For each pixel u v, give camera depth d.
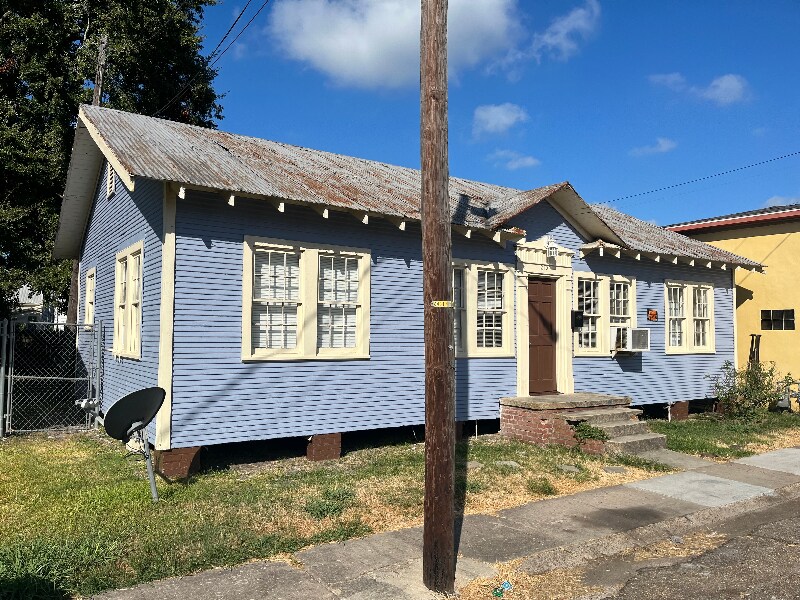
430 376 5.11
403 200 10.77
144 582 4.93
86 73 19.02
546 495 7.80
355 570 5.28
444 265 5.19
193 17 22.89
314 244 9.48
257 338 9.02
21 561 5.01
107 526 6.06
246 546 5.65
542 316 12.45
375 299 10.10
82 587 4.76
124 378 10.16
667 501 7.57
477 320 11.46
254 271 9.02
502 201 12.63
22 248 18.20
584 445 10.08
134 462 8.79
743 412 14.40
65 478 7.88
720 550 6.08
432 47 5.36
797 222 16.00
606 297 13.34
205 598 4.68
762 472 9.23
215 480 8.03
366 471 8.48
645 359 13.94
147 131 10.36
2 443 10.18
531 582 5.24
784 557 5.85
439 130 5.28
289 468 8.86
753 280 16.97
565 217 12.82
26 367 15.12
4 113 18.38
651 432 10.84
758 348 16.73
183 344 8.28
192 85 21.88
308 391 9.29
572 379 12.58
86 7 19.86
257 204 9.00
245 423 8.70
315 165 11.66
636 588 5.13
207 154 9.78
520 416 11.07
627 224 15.85
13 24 18.44
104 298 12.14
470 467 8.87
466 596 4.93
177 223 8.34
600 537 6.23
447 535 4.98
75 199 13.43
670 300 14.69
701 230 18.08
